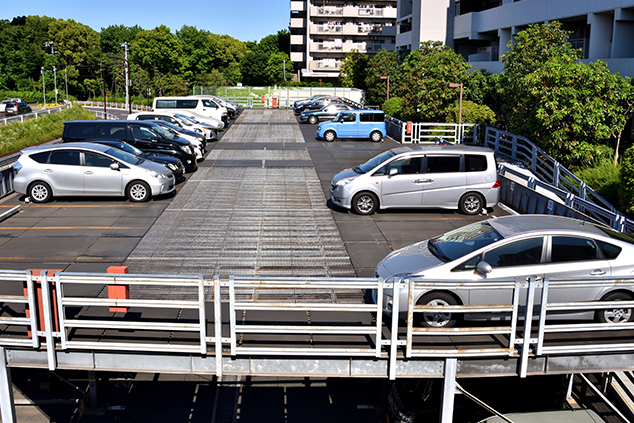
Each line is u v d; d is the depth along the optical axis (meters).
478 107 30.41
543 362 6.95
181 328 6.63
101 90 104.62
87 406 9.69
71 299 6.66
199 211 15.36
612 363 7.05
